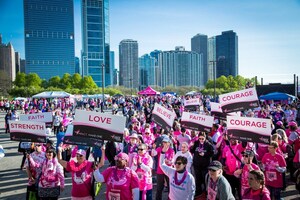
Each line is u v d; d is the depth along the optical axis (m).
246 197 4.72
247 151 6.62
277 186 6.99
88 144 6.16
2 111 49.75
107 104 48.47
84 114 6.01
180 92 108.12
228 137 7.32
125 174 5.12
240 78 103.38
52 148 6.73
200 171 8.00
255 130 6.99
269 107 24.48
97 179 5.21
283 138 9.37
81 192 5.89
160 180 7.68
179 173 5.39
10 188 9.76
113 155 9.16
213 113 12.25
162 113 9.65
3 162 13.52
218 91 80.19
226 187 4.91
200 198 5.77
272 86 43.22
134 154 7.14
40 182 6.54
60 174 6.59
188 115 9.60
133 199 5.10
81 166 5.97
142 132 12.75
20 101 49.41
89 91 82.75
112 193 5.10
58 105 36.34
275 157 6.99
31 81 105.44
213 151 7.96
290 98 28.70
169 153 7.68
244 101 9.40
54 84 104.81
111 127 5.94
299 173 5.15
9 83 101.44
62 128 11.66
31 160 7.03
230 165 7.38
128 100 45.47
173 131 11.89
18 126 7.29
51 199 6.55
